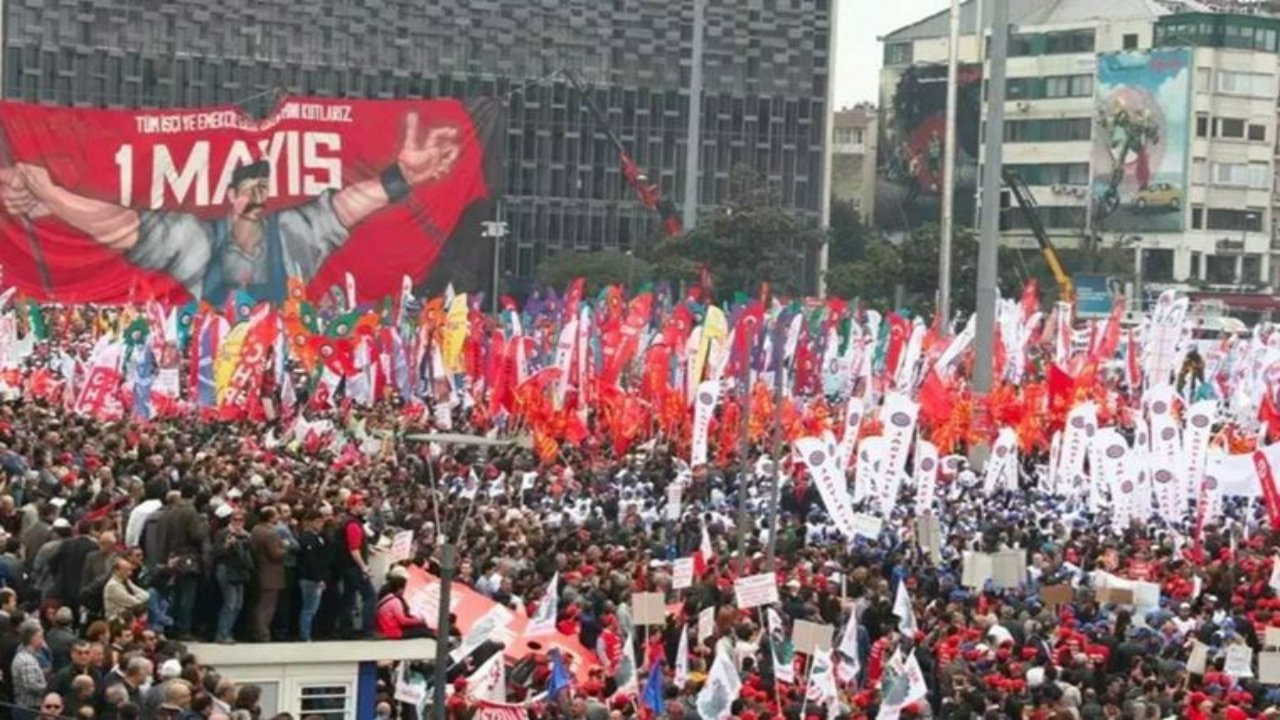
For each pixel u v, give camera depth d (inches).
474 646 1759.4
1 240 3425.2
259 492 1940.2
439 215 3676.2
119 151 3437.5
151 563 1686.8
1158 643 2165.4
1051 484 3297.2
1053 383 3759.8
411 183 3651.6
